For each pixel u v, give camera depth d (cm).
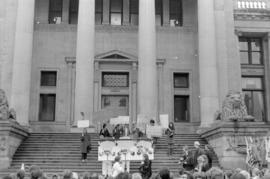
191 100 3841
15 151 2530
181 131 3747
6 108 2511
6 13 3403
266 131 2523
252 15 4144
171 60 3900
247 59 4238
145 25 3306
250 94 4169
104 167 2103
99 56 3806
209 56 3303
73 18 3950
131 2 4012
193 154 1517
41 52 3816
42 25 3853
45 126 3656
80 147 2597
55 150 2573
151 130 2600
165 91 3834
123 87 3812
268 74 4172
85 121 2548
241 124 2522
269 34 4156
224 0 3691
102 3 3981
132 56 3841
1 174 2153
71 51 3834
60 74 3791
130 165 2294
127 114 3762
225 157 2461
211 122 3150
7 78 3300
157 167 2286
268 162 2014
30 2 3275
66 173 863
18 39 3186
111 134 2672
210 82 3250
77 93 3141
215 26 3494
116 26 3888
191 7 4025
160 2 4041
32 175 832
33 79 3753
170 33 3947
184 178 967
